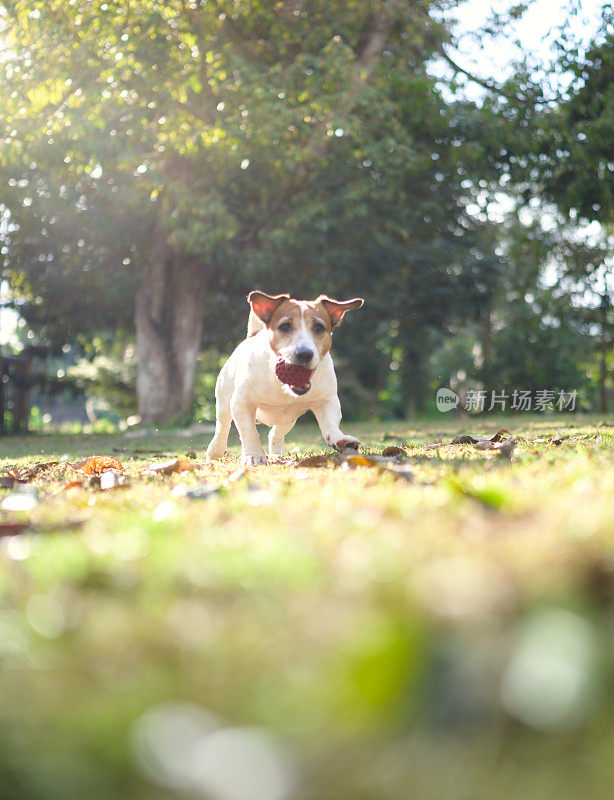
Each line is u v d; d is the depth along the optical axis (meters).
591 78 16.34
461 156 16.14
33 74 13.12
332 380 5.20
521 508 1.97
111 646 1.10
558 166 16.92
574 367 25.86
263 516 2.16
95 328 21.88
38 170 15.80
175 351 17.78
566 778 0.69
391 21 16.50
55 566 1.62
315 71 14.38
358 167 16.09
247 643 1.04
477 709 0.77
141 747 0.74
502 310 29.27
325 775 0.70
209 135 14.00
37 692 0.96
